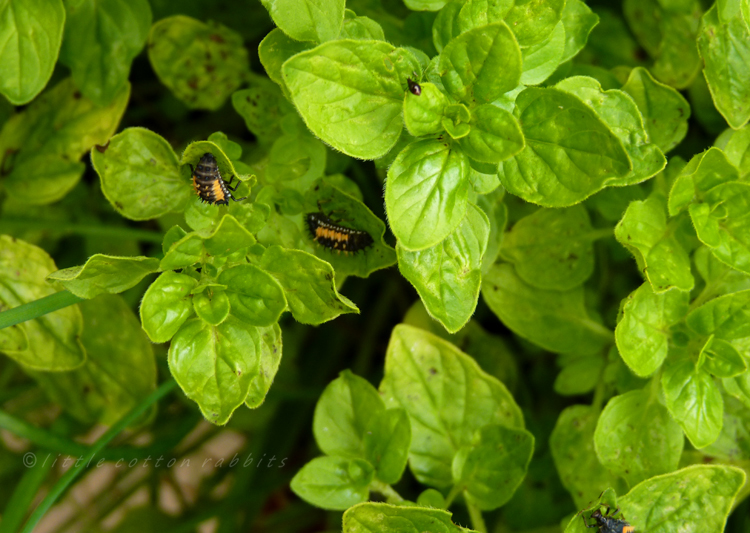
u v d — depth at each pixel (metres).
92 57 0.34
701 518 0.31
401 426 0.32
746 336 0.31
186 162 0.30
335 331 0.40
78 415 0.35
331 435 0.33
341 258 0.31
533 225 0.34
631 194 0.33
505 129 0.29
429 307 0.29
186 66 0.35
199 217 0.30
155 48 0.35
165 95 0.38
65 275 0.29
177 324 0.29
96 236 0.37
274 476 0.39
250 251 0.30
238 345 0.30
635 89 0.33
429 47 0.33
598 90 0.30
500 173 0.29
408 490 0.39
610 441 0.32
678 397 0.31
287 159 0.32
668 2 0.34
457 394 0.33
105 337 0.35
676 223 0.31
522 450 0.32
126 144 0.31
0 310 0.33
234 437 0.44
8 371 0.39
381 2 0.34
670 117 0.33
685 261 0.31
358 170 0.37
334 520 0.40
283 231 0.31
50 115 0.35
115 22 0.34
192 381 0.29
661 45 0.34
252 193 0.32
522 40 0.29
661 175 0.33
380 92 0.29
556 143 0.29
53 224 0.35
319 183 0.31
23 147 0.35
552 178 0.29
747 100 0.32
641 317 0.31
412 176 0.29
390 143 0.29
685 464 0.33
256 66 0.37
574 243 0.34
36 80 0.32
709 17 0.32
